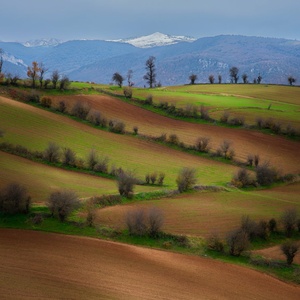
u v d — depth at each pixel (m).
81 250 135.75
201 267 137.88
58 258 125.44
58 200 161.25
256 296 119.62
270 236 182.12
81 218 167.88
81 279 112.25
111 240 152.88
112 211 185.50
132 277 119.00
